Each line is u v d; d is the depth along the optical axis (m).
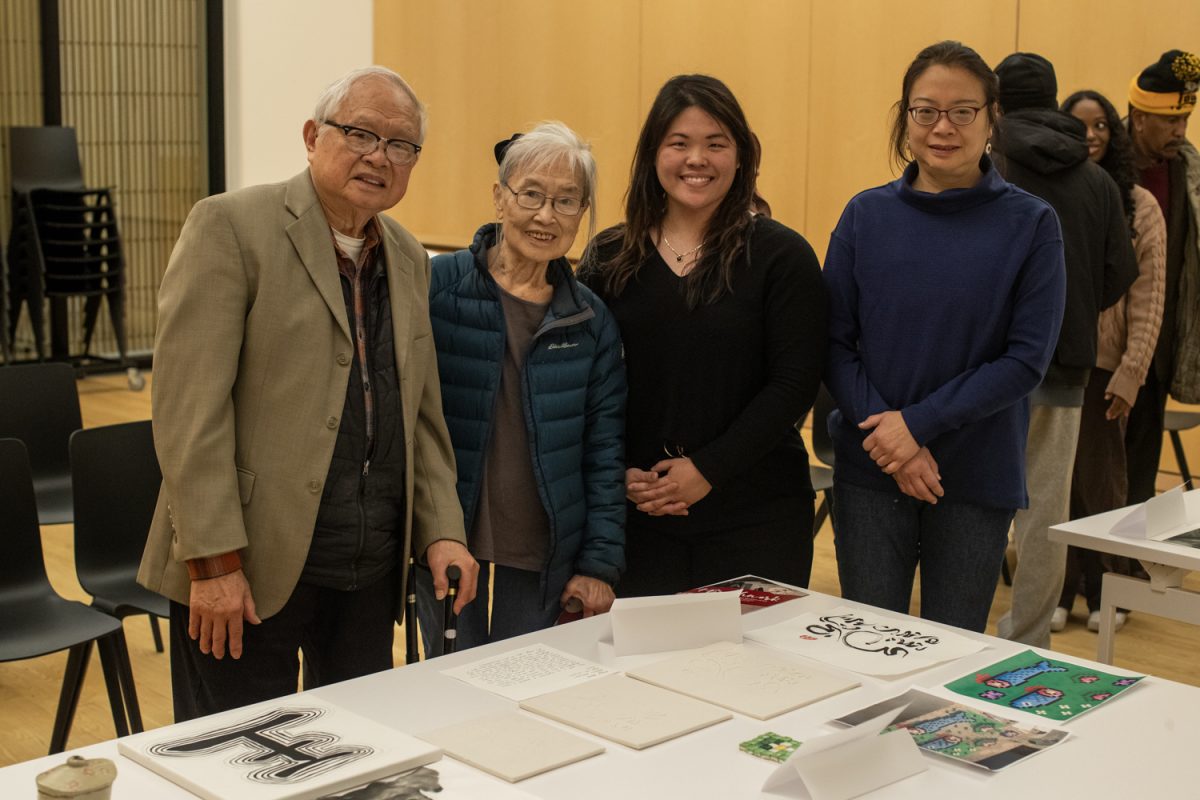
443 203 9.31
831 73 6.94
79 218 8.52
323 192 2.25
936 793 1.62
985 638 2.23
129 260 9.37
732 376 2.71
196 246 2.14
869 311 2.76
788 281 2.70
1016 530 3.82
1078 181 3.77
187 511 2.09
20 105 8.73
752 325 2.70
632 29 7.87
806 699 1.90
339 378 2.21
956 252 2.67
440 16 9.09
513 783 1.61
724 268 2.68
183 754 1.64
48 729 3.49
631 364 2.78
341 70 9.72
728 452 2.64
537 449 2.59
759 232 2.73
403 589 2.37
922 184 2.75
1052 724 1.84
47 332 9.07
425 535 2.40
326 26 9.62
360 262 2.31
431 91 9.25
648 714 1.83
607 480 2.69
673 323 2.72
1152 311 4.10
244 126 9.48
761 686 1.95
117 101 9.12
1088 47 6.02
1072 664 2.09
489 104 8.85
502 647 2.15
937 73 2.62
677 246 2.78
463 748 1.70
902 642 2.18
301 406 2.19
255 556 2.20
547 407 2.60
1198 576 4.58
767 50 7.21
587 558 2.65
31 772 1.60
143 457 3.49
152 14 9.20
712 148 2.67
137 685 3.81
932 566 2.83
